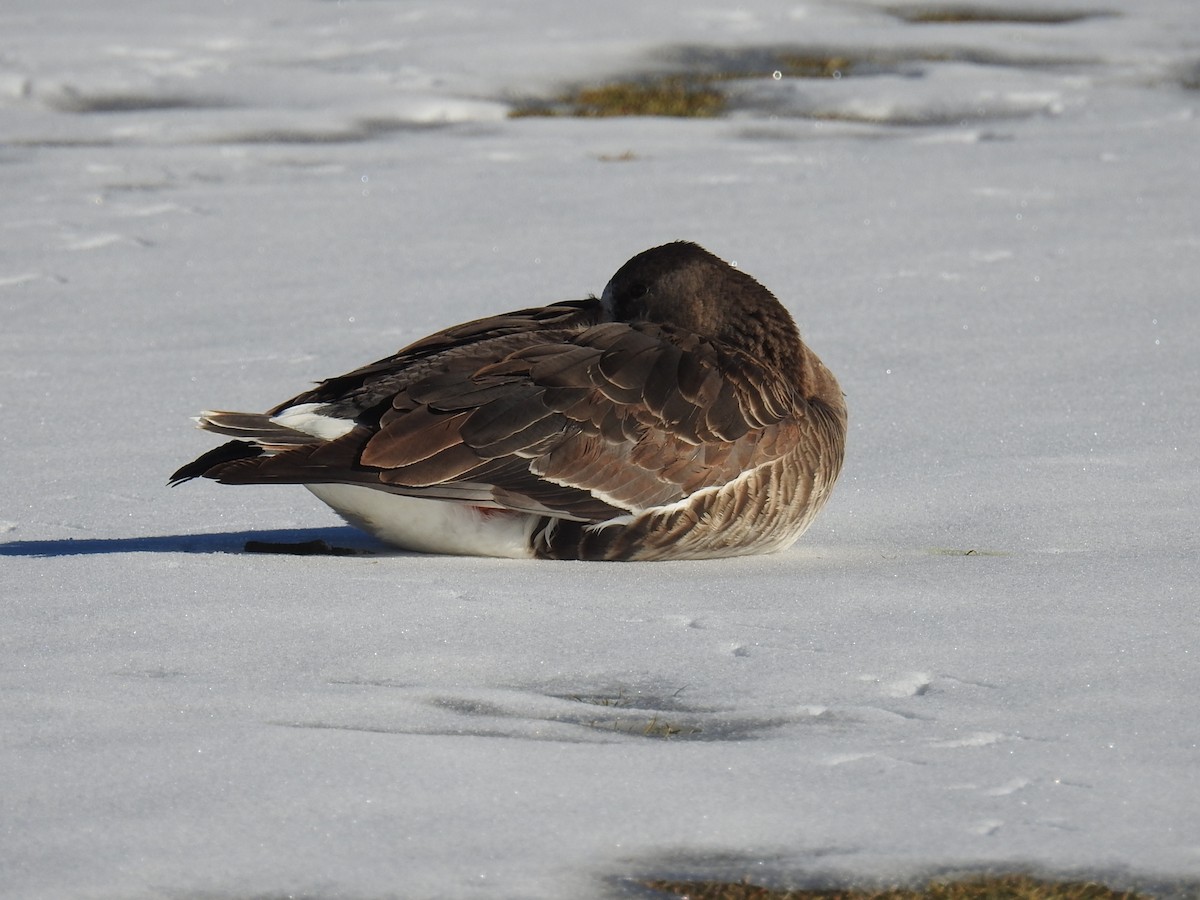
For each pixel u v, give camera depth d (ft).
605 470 35.12
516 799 23.04
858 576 34.47
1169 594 32.37
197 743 24.68
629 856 21.57
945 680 27.76
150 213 83.41
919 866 21.39
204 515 40.65
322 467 33.58
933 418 49.73
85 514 40.52
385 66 126.62
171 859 21.22
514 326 37.96
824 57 132.36
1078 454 45.19
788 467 36.81
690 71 127.75
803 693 27.27
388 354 57.93
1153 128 106.11
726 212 82.53
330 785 23.32
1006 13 151.74
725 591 33.12
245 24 146.20
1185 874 21.21
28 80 119.14
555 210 83.46
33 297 67.21
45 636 29.48
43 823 22.07
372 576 33.65
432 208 84.33
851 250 74.08
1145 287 66.59
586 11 150.61
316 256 74.33
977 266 70.79
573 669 28.35
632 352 36.45
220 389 53.67
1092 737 25.23
